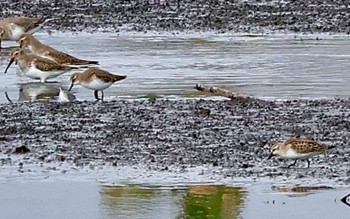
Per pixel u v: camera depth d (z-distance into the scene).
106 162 15.73
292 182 14.87
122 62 24.86
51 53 23.44
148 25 31.06
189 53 26.33
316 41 28.50
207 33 29.78
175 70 23.81
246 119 18.47
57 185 14.80
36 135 17.28
